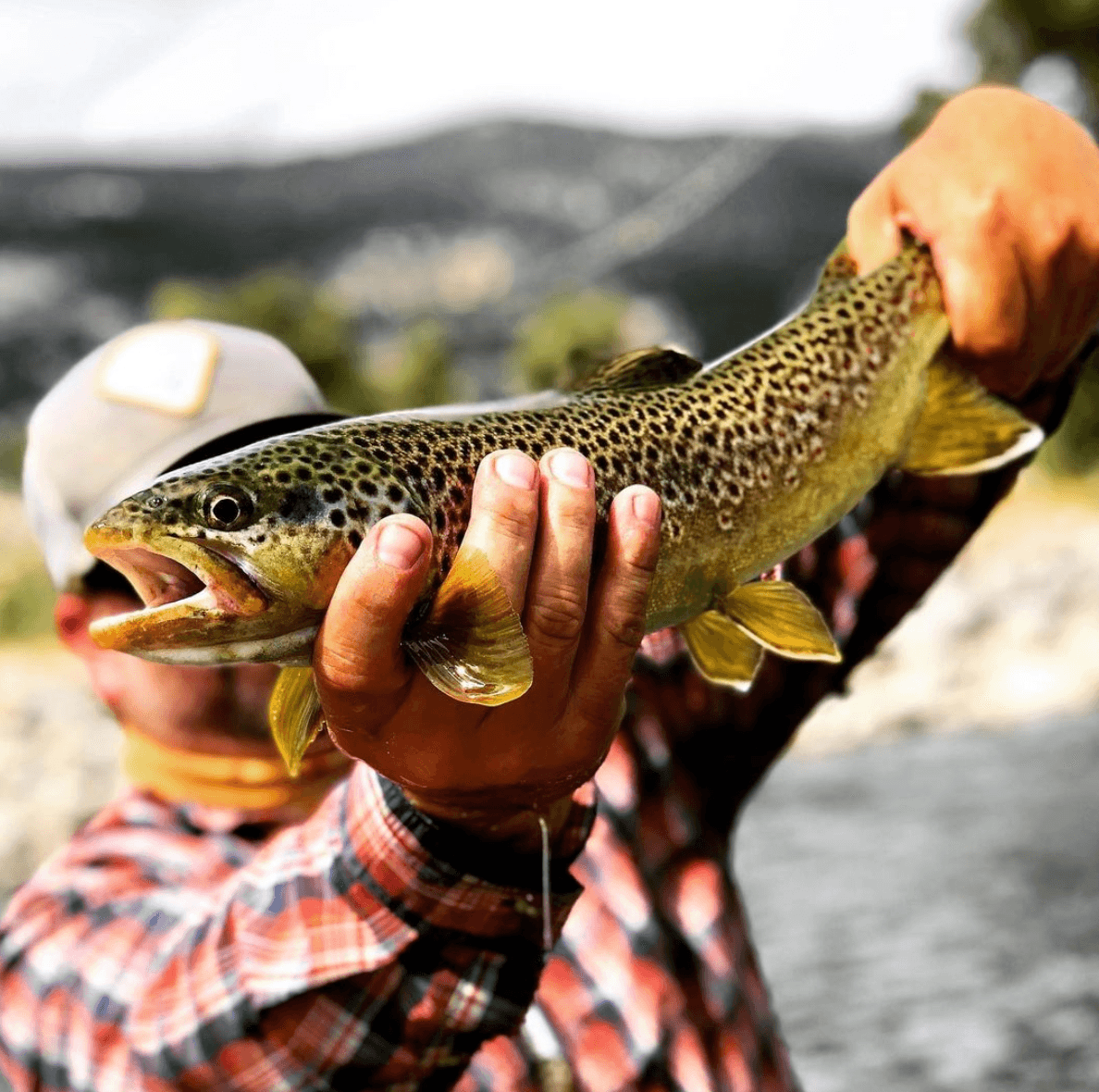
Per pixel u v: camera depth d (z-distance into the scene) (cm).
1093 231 199
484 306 7675
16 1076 209
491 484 138
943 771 1241
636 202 9006
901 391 197
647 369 177
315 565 142
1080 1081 497
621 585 147
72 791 1125
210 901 193
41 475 240
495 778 149
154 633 140
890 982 637
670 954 222
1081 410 2138
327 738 232
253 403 238
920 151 206
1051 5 2430
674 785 236
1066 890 789
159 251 9031
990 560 1666
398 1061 170
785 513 184
